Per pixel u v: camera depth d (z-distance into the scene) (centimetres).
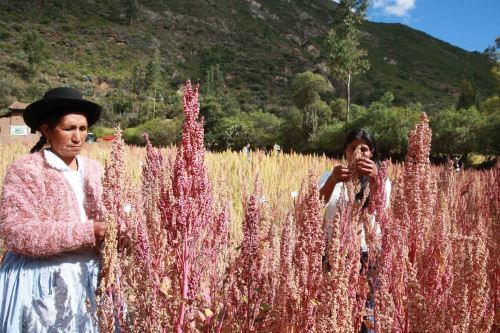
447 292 150
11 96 7494
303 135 4275
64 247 181
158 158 189
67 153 206
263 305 183
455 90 13738
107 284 149
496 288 167
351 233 156
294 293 154
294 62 13250
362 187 220
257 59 13012
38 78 8731
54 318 190
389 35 19175
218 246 184
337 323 136
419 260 161
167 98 9219
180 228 146
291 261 164
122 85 9700
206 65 11938
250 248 169
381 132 2988
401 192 168
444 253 156
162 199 149
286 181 677
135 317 145
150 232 156
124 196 179
